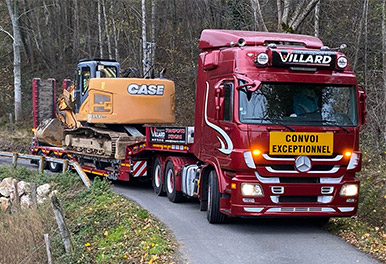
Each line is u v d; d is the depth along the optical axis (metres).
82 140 18.22
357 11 23.61
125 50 37.25
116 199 13.58
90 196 14.41
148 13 34.22
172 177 13.66
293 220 11.48
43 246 11.65
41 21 43.09
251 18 24.42
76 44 39.81
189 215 11.88
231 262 8.34
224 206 10.27
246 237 9.88
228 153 9.86
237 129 9.56
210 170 11.14
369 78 19.72
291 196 9.64
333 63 9.84
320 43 10.98
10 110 37.84
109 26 34.47
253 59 9.85
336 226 10.48
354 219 10.97
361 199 11.60
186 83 30.41
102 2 32.56
